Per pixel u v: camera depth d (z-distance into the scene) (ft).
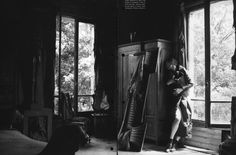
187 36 17.89
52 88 17.88
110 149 15.17
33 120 12.93
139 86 16.47
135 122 16.08
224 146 11.19
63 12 19.49
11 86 14.39
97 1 21.04
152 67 16.65
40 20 17.08
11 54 14.73
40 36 16.92
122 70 19.69
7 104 13.58
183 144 16.78
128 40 21.58
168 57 17.74
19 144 7.11
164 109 17.30
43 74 17.21
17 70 14.97
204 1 16.14
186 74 16.28
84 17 20.63
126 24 21.54
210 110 15.87
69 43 20.35
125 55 19.40
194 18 17.66
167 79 17.35
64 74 19.97
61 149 4.48
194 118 17.46
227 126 15.37
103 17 21.42
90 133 18.75
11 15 14.90
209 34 15.89
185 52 17.40
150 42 17.65
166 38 19.26
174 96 16.02
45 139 13.01
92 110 21.24
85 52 21.12
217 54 16.14
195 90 17.61
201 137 16.42
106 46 21.39
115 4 21.58
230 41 15.56
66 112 18.34
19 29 15.37
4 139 7.67
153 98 17.37
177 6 17.92
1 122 11.27
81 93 20.76
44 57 17.34
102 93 19.76
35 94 16.17
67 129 4.73
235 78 15.28
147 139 18.29
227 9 15.71
